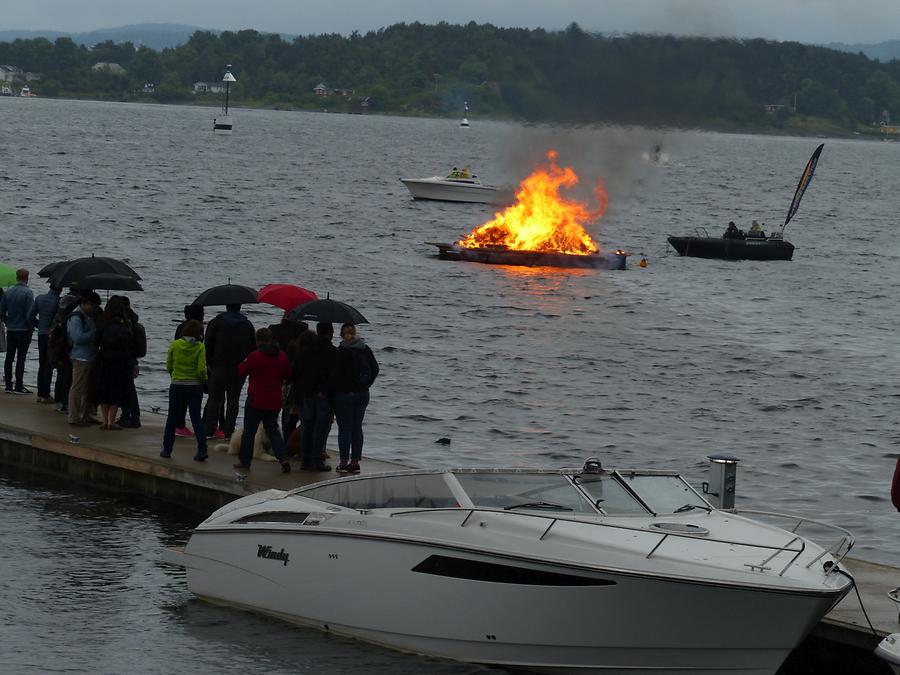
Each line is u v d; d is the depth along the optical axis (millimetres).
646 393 72125
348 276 121812
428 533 29000
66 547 36750
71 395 46594
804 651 30594
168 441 42594
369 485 30969
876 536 45562
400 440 57688
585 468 30547
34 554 35938
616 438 60844
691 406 69062
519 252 137750
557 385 73312
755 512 32188
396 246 153375
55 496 42219
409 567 29062
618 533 28250
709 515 30234
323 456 41531
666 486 30859
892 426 65875
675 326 99562
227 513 32969
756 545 27328
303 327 44250
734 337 95000
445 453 55719
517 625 27922
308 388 40750
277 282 115688
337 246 149750
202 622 31359
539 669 28219
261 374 40656
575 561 27234
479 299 109812
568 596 27359
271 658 29203
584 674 27938
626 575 26797
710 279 134500
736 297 120438
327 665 28844
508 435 60188
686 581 26547
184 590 33656
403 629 29359
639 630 27156
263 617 31750
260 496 33281
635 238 185125
